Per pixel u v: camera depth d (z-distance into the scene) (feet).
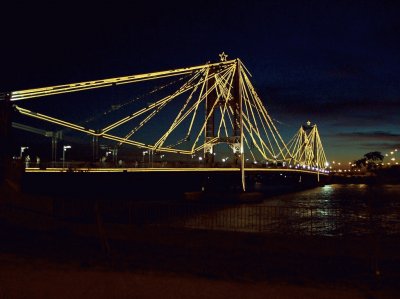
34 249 46.37
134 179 172.86
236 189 237.45
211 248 48.14
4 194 68.44
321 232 96.43
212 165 219.20
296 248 45.98
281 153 318.24
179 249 47.57
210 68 235.81
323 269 39.99
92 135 186.09
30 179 124.98
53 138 199.41
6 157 88.99
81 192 143.74
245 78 260.62
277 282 34.83
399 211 120.67
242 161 226.99
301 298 30.89
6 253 43.93
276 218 90.89
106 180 156.25
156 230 50.80
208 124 245.24
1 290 31.53
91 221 57.16
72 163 159.02
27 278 34.40
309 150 474.08
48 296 30.37
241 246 47.62
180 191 215.92
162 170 178.50
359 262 42.47
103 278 34.60
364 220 117.29
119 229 52.70
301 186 424.87
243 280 35.14
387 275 38.19
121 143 198.29
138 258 42.86
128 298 30.22
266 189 378.32
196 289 32.30
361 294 31.99
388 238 45.52
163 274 36.19
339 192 348.18
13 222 60.70
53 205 63.26
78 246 48.39
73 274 35.60
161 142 212.02
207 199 210.59
